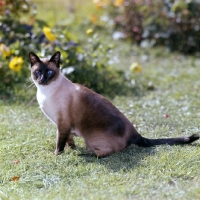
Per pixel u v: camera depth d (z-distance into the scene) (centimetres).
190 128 716
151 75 1010
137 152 618
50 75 606
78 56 896
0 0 936
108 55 1061
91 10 1465
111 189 524
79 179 552
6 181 559
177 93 887
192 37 1174
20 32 938
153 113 786
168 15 1164
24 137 679
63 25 1205
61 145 622
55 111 609
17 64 845
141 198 504
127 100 860
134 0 1212
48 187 541
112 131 602
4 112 793
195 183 539
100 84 917
